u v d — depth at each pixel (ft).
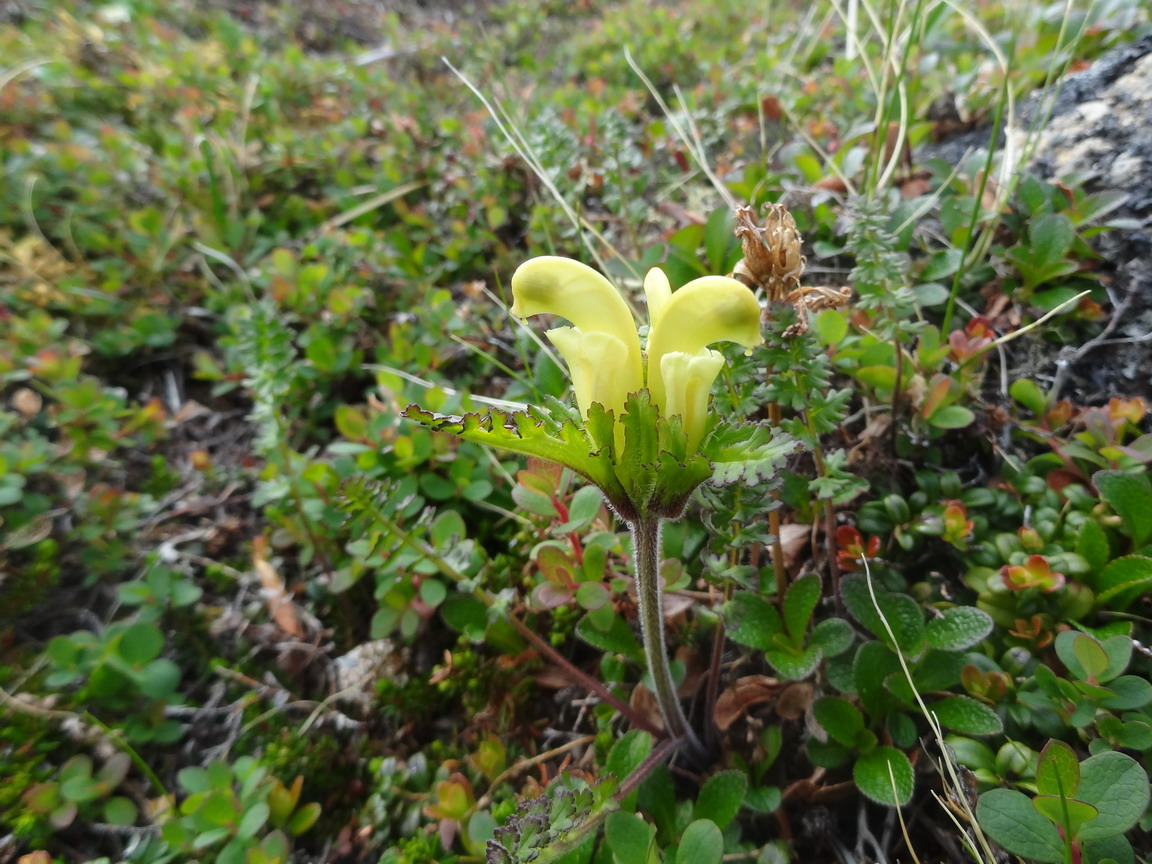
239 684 0.67
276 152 1.12
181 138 1.11
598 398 0.34
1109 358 0.66
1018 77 0.91
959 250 0.71
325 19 1.69
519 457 0.73
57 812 0.56
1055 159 0.77
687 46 1.34
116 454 0.82
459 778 0.55
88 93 1.22
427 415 0.32
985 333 0.66
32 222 0.99
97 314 0.93
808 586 0.52
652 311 0.37
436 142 1.14
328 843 0.58
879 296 0.56
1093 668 0.46
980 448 0.66
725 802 0.48
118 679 0.61
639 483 0.35
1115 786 0.39
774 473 0.33
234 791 0.58
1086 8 1.01
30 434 0.78
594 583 0.54
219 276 1.01
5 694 0.62
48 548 0.70
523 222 1.00
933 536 0.61
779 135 1.05
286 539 0.70
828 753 0.50
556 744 0.62
